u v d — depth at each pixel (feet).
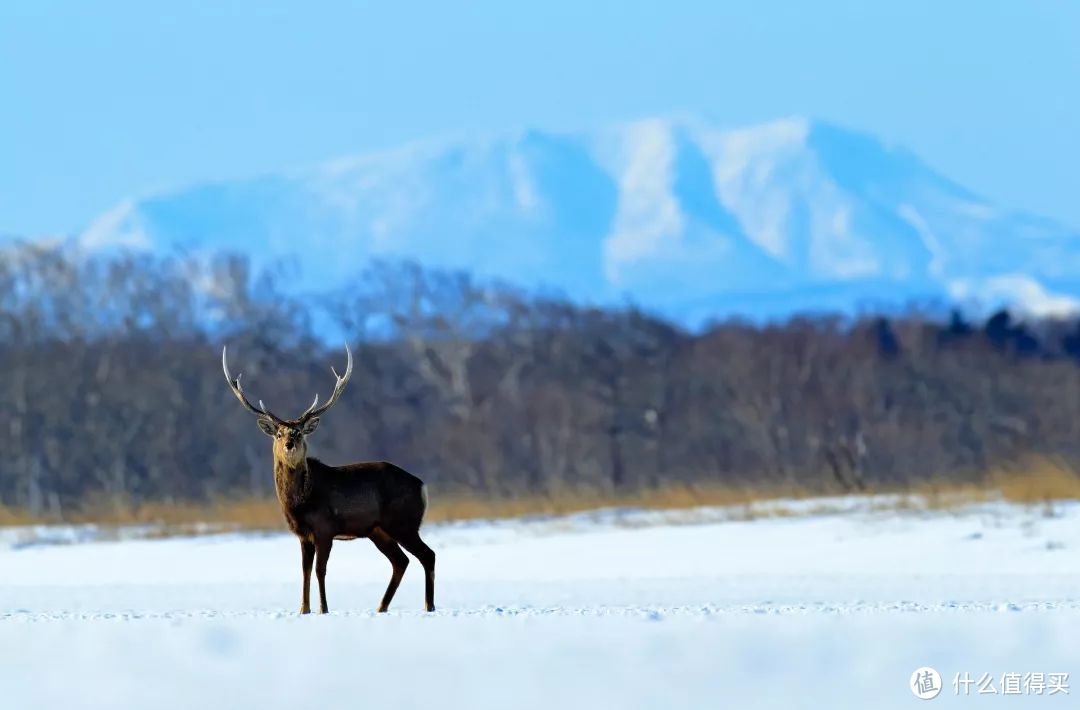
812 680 201.57
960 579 368.68
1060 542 435.53
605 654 216.95
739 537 479.00
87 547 536.83
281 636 234.79
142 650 224.74
